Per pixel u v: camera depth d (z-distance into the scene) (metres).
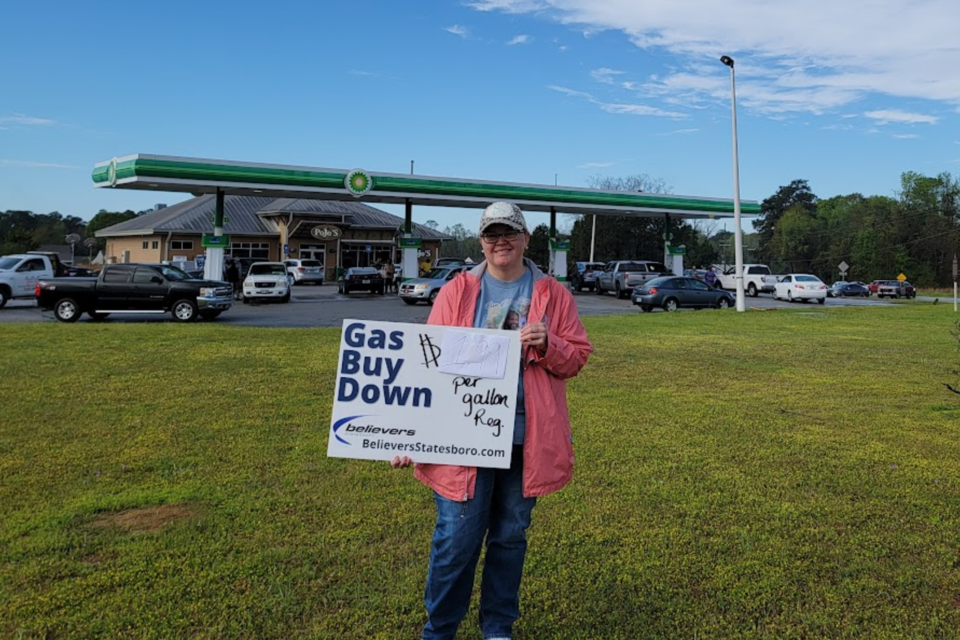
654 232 69.31
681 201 39.00
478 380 2.70
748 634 3.10
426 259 53.31
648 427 6.80
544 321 2.80
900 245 81.06
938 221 79.88
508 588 2.83
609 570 3.69
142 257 50.53
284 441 6.08
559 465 2.74
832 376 10.29
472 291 2.86
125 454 5.63
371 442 2.73
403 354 2.73
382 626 3.13
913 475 5.33
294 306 25.86
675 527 4.26
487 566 2.85
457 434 2.70
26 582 3.46
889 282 53.94
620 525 4.29
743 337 16.02
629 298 35.75
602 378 9.84
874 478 5.25
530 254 67.88
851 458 5.79
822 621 3.20
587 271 41.22
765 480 5.18
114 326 15.84
